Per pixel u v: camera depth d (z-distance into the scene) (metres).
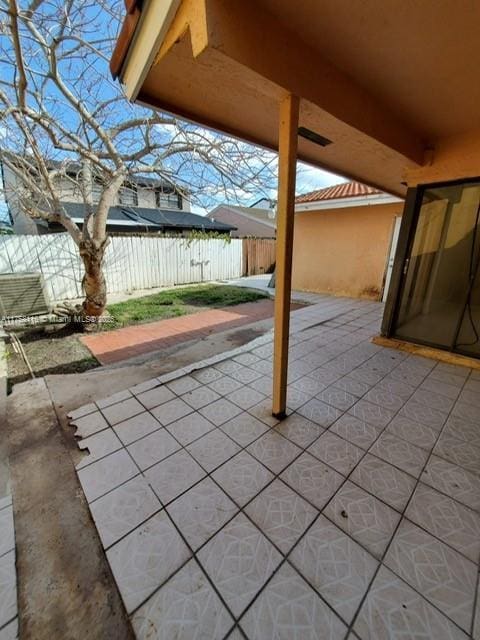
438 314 3.31
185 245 8.62
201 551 1.23
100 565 1.19
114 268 7.26
